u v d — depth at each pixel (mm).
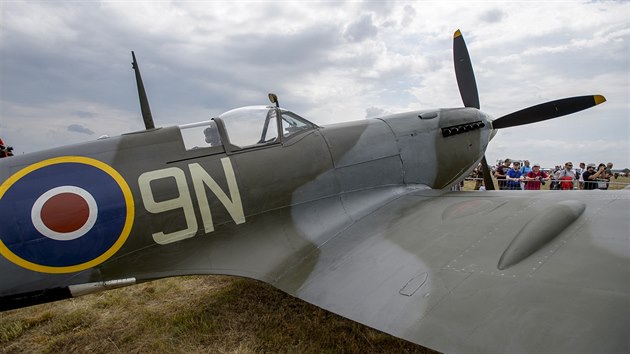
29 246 2664
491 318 1883
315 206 3689
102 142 3100
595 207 2664
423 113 5051
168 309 4223
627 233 2248
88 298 4637
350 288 2572
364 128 4379
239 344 3367
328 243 3379
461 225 2975
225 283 4969
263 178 3445
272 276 3059
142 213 2953
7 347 3611
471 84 6559
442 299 2135
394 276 2514
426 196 4094
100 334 3744
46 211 2715
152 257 2980
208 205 3180
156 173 3066
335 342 3275
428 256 2623
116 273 2889
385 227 3365
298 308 4012
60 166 2889
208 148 3318
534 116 5625
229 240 3225
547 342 1655
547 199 3102
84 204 2805
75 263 2773
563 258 2160
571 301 1824
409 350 3111
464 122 5391
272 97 4109
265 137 3617
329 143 3957
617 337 1587
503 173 10258
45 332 3875
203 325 3691
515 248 2332
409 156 4605
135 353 3369
